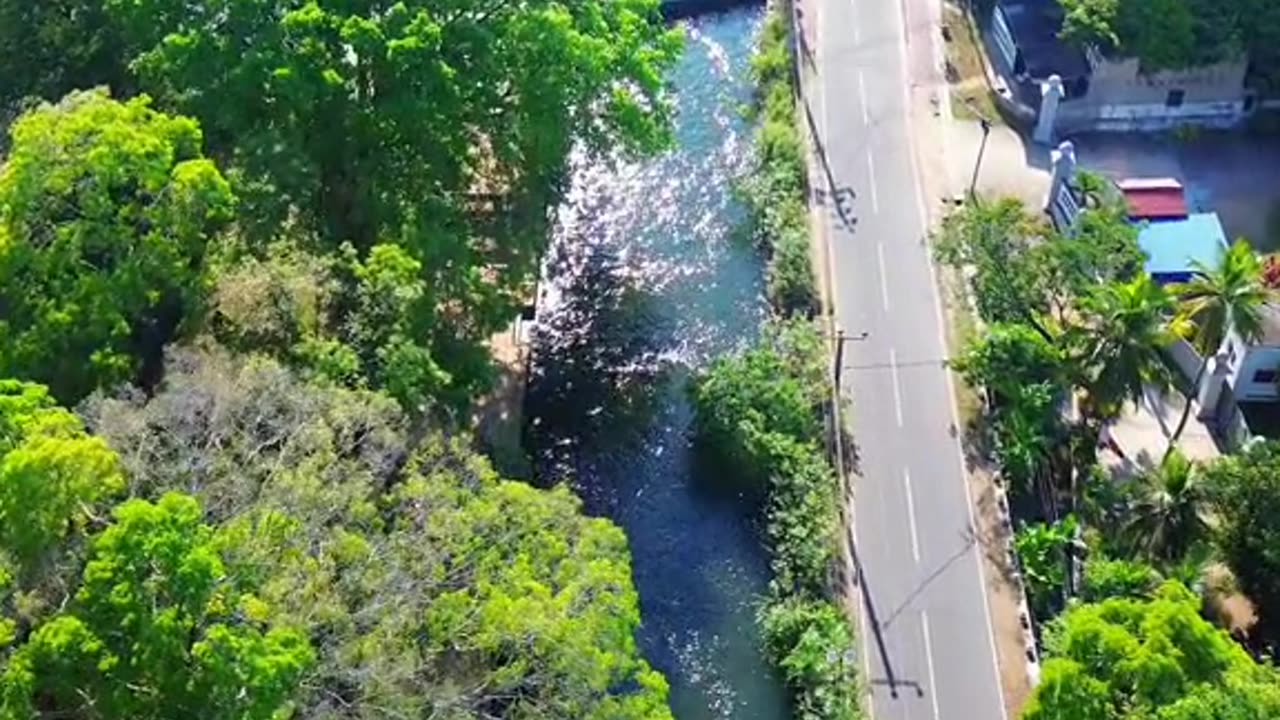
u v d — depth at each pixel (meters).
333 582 59.19
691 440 92.25
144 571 53.50
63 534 55.47
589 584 61.25
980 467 86.88
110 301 68.50
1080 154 106.19
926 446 88.00
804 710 76.06
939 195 103.31
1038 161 105.44
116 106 72.00
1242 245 81.38
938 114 109.50
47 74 90.88
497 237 87.62
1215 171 105.06
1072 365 82.81
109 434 61.12
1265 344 83.88
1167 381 81.56
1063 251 86.75
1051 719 59.38
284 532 58.94
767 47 117.00
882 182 104.50
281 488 60.53
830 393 89.81
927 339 93.94
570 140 89.94
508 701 59.78
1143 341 79.62
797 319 95.06
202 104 79.19
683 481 90.25
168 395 63.50
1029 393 83.94
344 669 57.06
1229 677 57.31
